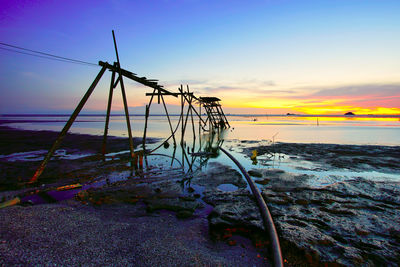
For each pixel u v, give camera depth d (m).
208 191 6.92
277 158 12.19
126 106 10.30
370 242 3.90
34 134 23.72
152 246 3.74
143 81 11.98
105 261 3.25
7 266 2.92
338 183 7.36
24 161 10.67
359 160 11.36
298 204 5.79
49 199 6.04
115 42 9.45
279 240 4.01
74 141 18.42
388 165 10.29
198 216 5.23
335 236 4.14
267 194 6.43
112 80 9.84
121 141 18.92
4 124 44.75
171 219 5.01
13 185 7.04
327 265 3.35
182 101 15.98
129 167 9.84
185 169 9.78
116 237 3.97
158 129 34.56
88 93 8.27
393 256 3.49
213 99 27.77
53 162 10.41
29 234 3.78
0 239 3.50
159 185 7.38
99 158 11.56
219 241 4.13
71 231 4.06
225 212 5.17
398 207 5.45
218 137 23.78
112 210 5.37
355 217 4.93
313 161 11.31
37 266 3.00
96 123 51.09
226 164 10.91
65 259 3.21
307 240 3.92
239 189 7.09
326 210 5.34
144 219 4.93
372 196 6.18
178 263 3.31
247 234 4.38
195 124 48.09
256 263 3.48
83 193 6.12
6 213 4.51
